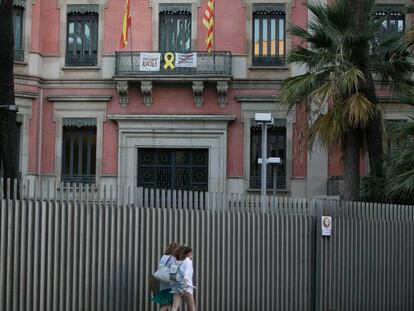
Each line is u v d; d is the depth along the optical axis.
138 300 12.90
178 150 31.41
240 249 14.24
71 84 31.38
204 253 13.73
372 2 21.34
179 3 31.53
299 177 30.83
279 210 14.93
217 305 13.88
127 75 30.73
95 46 31.62
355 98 19.03
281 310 14.80
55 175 31.08
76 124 31.33
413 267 17.44
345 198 19.92
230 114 31.06
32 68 30.70
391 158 19.17
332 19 19.95
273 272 14.72
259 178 31.06
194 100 31.23
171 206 13.50
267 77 31.08
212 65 30.80
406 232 17.30
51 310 11.95
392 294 16.91
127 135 31.23
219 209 14.05
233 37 31.36
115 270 12.67
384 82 22.08
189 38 31.58
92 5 31.56
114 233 12.69
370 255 16.41
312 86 19.98
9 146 14.05
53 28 31.53
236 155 31.08
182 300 13.35
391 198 19.23
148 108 31.31
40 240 11.85
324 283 15.41
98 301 12.47
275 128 31.12
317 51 20.56
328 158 30.67
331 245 15.60
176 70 30.80
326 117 19.53
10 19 14.59
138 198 13.07
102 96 31.22
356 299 16.06
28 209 11.75
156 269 13.09
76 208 12.28
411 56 22.30
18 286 11.59
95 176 31.19
